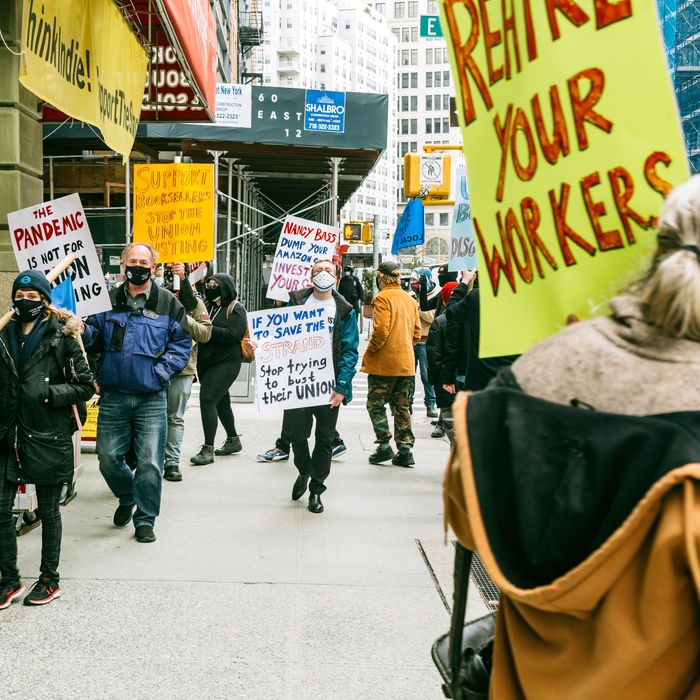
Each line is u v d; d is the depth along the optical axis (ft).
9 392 13.42
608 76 5.20
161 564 16.11
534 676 4.33
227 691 11.09
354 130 47.42
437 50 529.45
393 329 25.17
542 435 4.29
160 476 17.62
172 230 29.04
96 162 52.16
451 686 5.69
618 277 5.27
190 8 23.54
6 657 12.00
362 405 41.93
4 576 14.02
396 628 13.24
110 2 19.31
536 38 5.58
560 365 4.54
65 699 10.80
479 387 17.49
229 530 18.49
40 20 14.01
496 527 4.35
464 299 18.49
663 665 3.74
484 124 6.16
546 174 5.63
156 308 17.33
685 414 4.00
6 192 19.84
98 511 19.93
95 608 13.87
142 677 11.44
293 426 20.35
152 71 30.66
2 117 19.61
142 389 17.08
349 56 634.02
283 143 46.96
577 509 4.03
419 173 49.26
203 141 48.37
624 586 3.83
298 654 12.23
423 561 16.57
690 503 3.61
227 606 14.05
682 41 55.16
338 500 21.38
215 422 25.46
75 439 20.67
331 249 31.81
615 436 4.03
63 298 17.31
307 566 16.16
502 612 4.76
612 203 5.27
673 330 4.23
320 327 20.18
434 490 22.74
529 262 5.84
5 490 13.71
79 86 16.63
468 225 28.04
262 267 93.40
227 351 25.40
